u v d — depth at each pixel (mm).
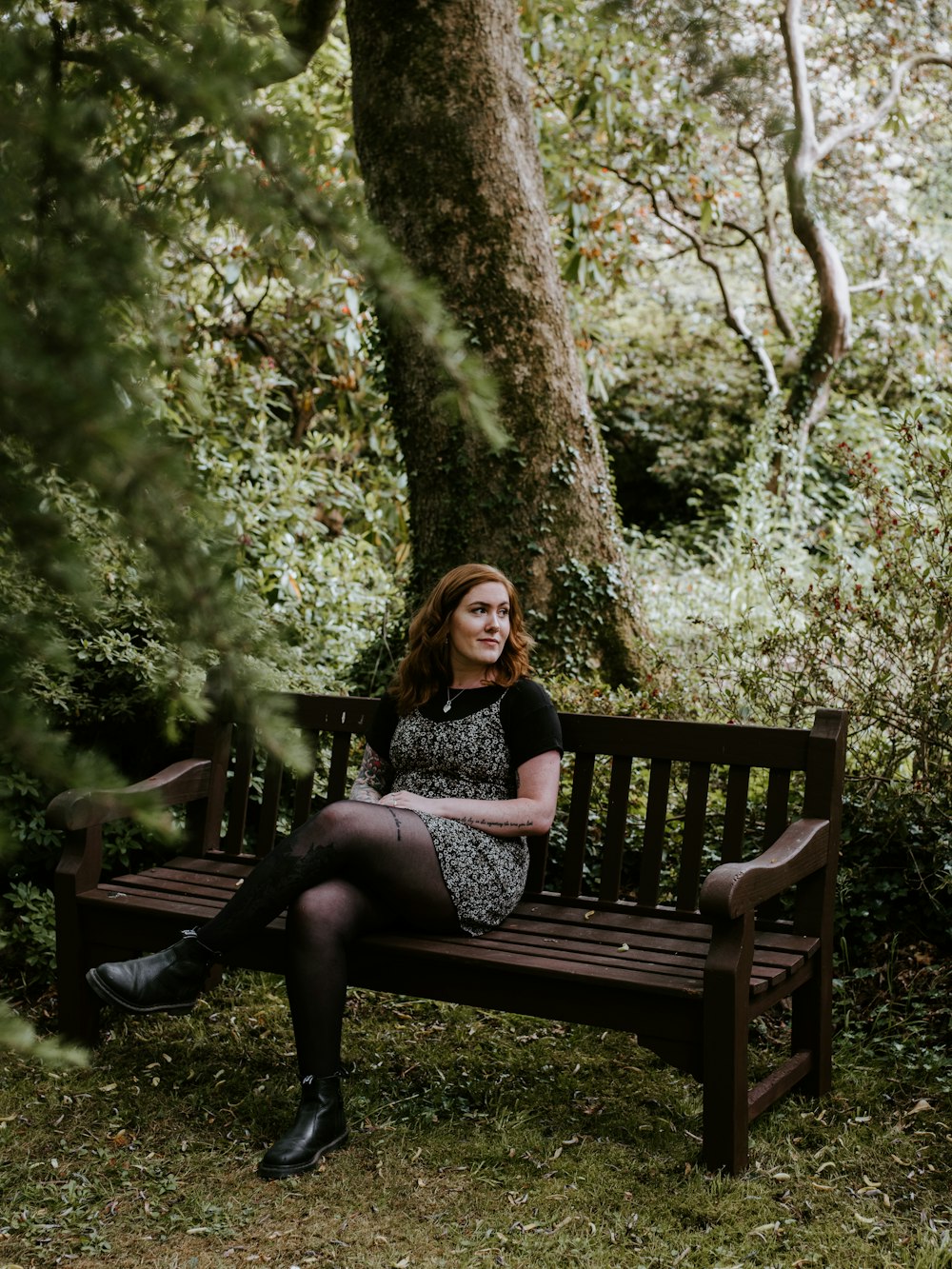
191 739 3971
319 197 1150
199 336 7434
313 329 8766
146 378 983
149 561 979
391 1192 2445
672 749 3059
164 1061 3098
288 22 1278
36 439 873
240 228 1180
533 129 5508
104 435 859
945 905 3541
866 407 11602
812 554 8578
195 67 1102
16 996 3506
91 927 3127
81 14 1149
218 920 2756
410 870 2734
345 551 7855
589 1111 2820
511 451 5324
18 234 983
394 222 5367
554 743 2965
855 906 3646
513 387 5336
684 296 14047
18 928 3584
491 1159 2580
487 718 2996
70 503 1109
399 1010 3461
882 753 3898
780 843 2723
